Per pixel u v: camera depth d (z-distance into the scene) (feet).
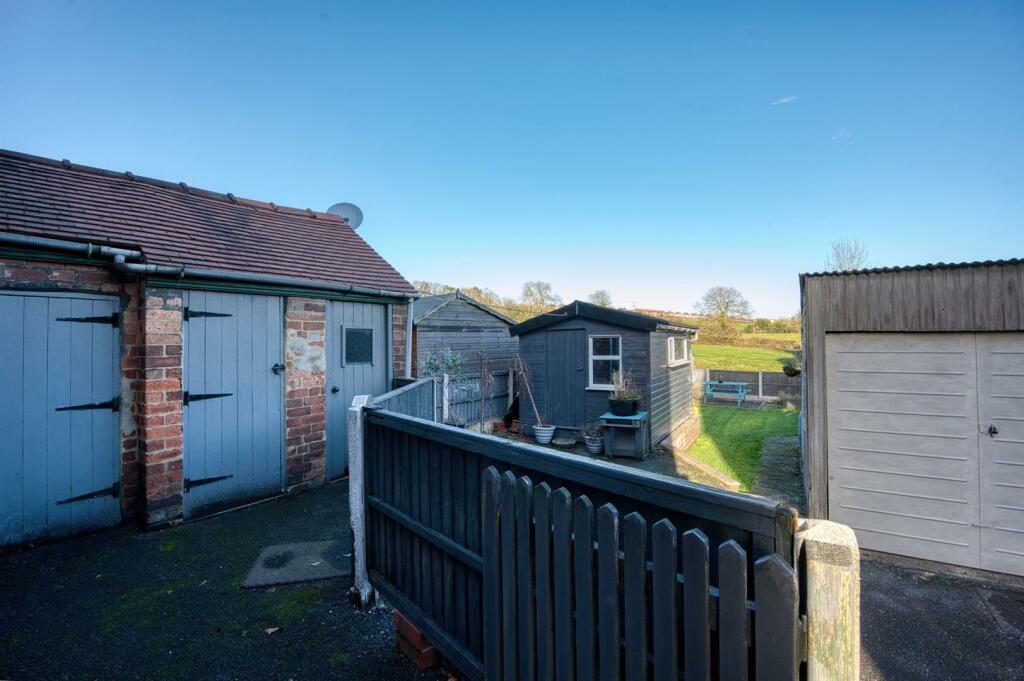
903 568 14.89
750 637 3.73
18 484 13.24
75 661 8.60
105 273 14.75
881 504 15.97
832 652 3.41
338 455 20.63
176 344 15.42
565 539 5.34
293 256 20.13
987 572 14.53
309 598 10.85
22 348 13.29
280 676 8.25
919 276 15.34
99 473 14.61
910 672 9.99
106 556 12.94
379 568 10.29
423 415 16.98
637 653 4.46
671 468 27.68
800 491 22.93
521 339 37.14
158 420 14.98
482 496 6.93
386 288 22.07
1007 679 9.74
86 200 16.10
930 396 15.39
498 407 44.27
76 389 14.19
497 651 6.53
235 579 11.72
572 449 33.17
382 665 8.58
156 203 18.38
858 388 16.29
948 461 15.14
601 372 34.27
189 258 15.83
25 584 11.43
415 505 8.95
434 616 8.37
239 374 17.13
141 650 8.95
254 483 17.49
